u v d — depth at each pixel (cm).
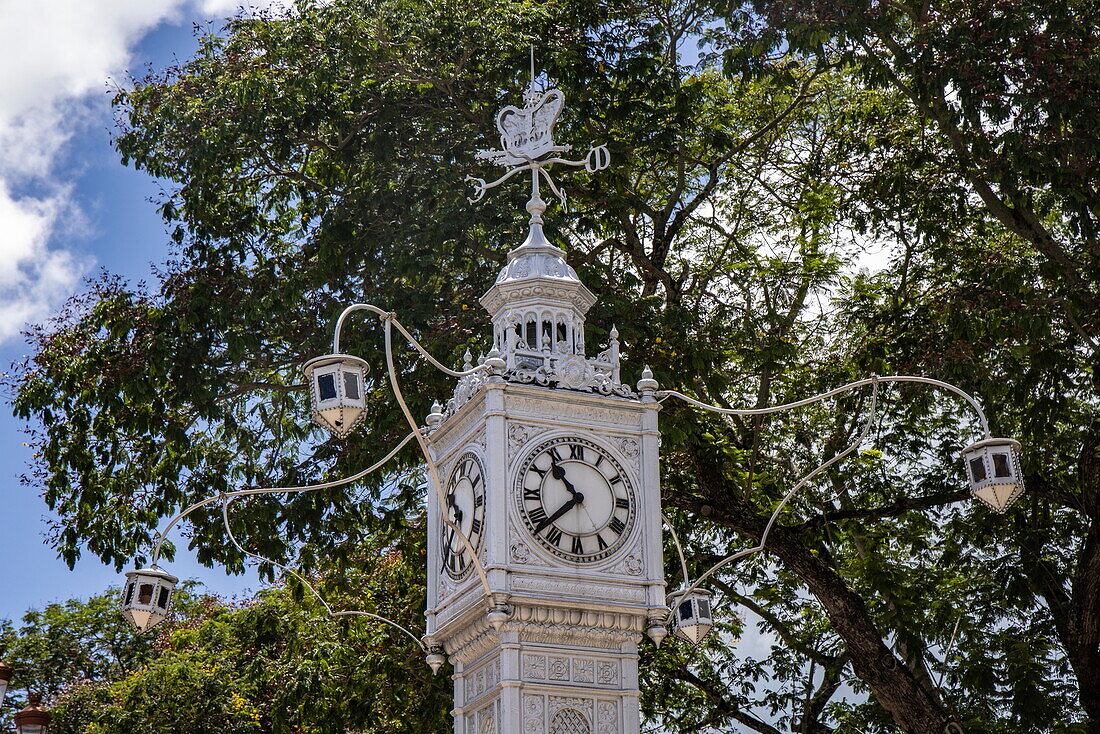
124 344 2255
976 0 2197
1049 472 2448
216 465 2358
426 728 2378
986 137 2245
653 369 2131
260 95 2261
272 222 2461
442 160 2241
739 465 2494
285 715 2419
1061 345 2280
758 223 2795
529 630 1142
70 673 4191
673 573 2569
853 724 2631
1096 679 2244
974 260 2403
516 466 1176
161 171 2362
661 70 2416
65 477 2322
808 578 2314
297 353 2328
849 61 2314
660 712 2762
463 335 2148
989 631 2489
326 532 2280
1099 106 2080
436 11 2298
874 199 2512
